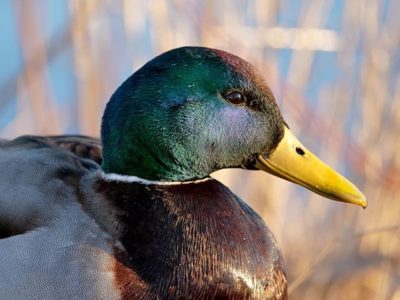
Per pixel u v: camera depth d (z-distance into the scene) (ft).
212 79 23.35
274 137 23.81
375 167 31.83
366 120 32.68
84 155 25.43
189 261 23.03
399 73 32.76
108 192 23.65
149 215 23.29
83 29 32.94
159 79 23.36
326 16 33.35
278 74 32.37
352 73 33.06
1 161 24.08
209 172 23.91
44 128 33.71
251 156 23.90
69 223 23.04
